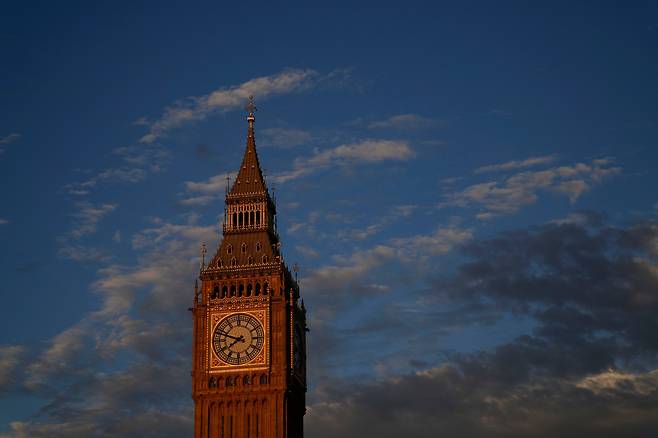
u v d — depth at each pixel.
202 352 169.38
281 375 166.38
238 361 168.00
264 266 172.25
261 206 178.62
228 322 170.00
